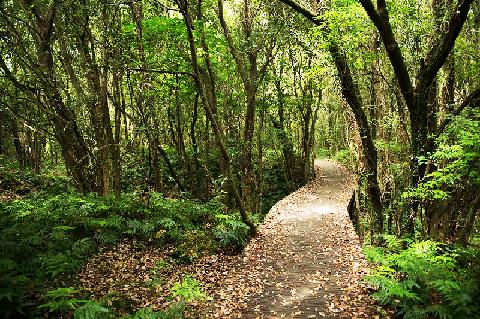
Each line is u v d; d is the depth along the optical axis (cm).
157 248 923
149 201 1161
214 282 752
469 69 939
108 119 1163
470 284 510
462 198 796
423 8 953
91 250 827
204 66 1435
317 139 4838
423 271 557
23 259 646
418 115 705
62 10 1011
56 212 952
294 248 1002
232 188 1047
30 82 1123
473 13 965
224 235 985
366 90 1481
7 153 2183
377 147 1128
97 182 1219
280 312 605
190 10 1323
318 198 1944
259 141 1823
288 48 1867
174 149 1956
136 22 1155
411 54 956
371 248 694
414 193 674
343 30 873
